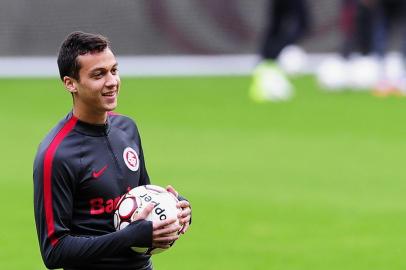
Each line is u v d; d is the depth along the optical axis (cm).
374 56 5166
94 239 1272
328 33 6091
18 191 2953
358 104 4700
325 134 3912
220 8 6125
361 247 2350
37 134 3906
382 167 3284
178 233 1320
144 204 1302
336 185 3023
